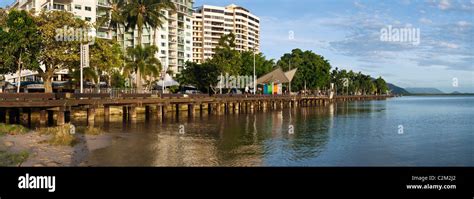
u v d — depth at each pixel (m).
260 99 65.94
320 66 110.19
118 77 68.50
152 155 21.41
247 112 63.50
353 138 30.59
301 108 82.69
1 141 21.41
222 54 73.69
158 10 62.91
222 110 57.47
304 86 107.50
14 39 38.03
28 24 39.62
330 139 29.81
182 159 20.53
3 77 53.94
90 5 92.44
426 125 42.78
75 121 40.94
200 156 21.55
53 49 42.75
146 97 43.66
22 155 18.20
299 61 107.19
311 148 25.25
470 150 25.20
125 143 25.48
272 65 98.62
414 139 30.42
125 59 62.56
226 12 174.00
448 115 60.50
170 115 53.09
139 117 47.12
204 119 47.44
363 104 112.75
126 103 38.88
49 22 42.38
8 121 33.66
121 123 39.66
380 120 49.56
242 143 26.94
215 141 27.70
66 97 33.00
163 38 119.25
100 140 25.95
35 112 38.28
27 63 40.22
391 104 114.00
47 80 45.34
